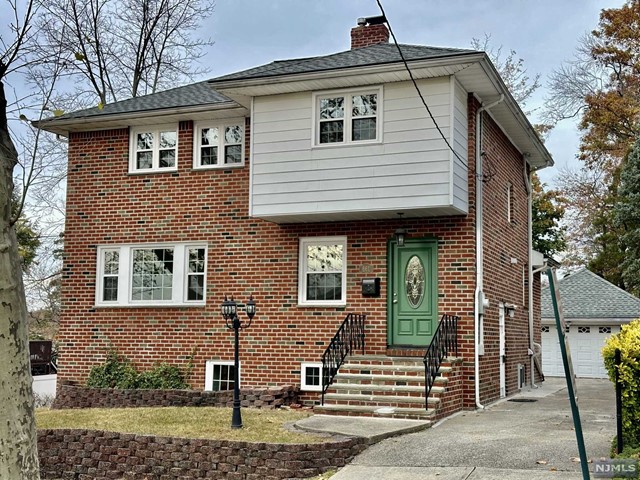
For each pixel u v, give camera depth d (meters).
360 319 15.50
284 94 15.53
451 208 14.27
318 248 16.25
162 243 17.55
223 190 17.19
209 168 17.33
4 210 6.12
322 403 13.37
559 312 6.21
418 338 15.12
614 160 36.75
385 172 14.54
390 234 15.54
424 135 14.36
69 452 11.48
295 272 16.27
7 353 5.97
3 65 6.57
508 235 18.66
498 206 17.55
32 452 6.08
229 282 16.84
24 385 6.08
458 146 14.62
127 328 17.56
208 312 16.95
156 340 17.30
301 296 16.17
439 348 13.77
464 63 13.73
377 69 14.20
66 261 18.27
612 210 32.81
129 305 17.61
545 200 35.91
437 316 15.02
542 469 9.04
